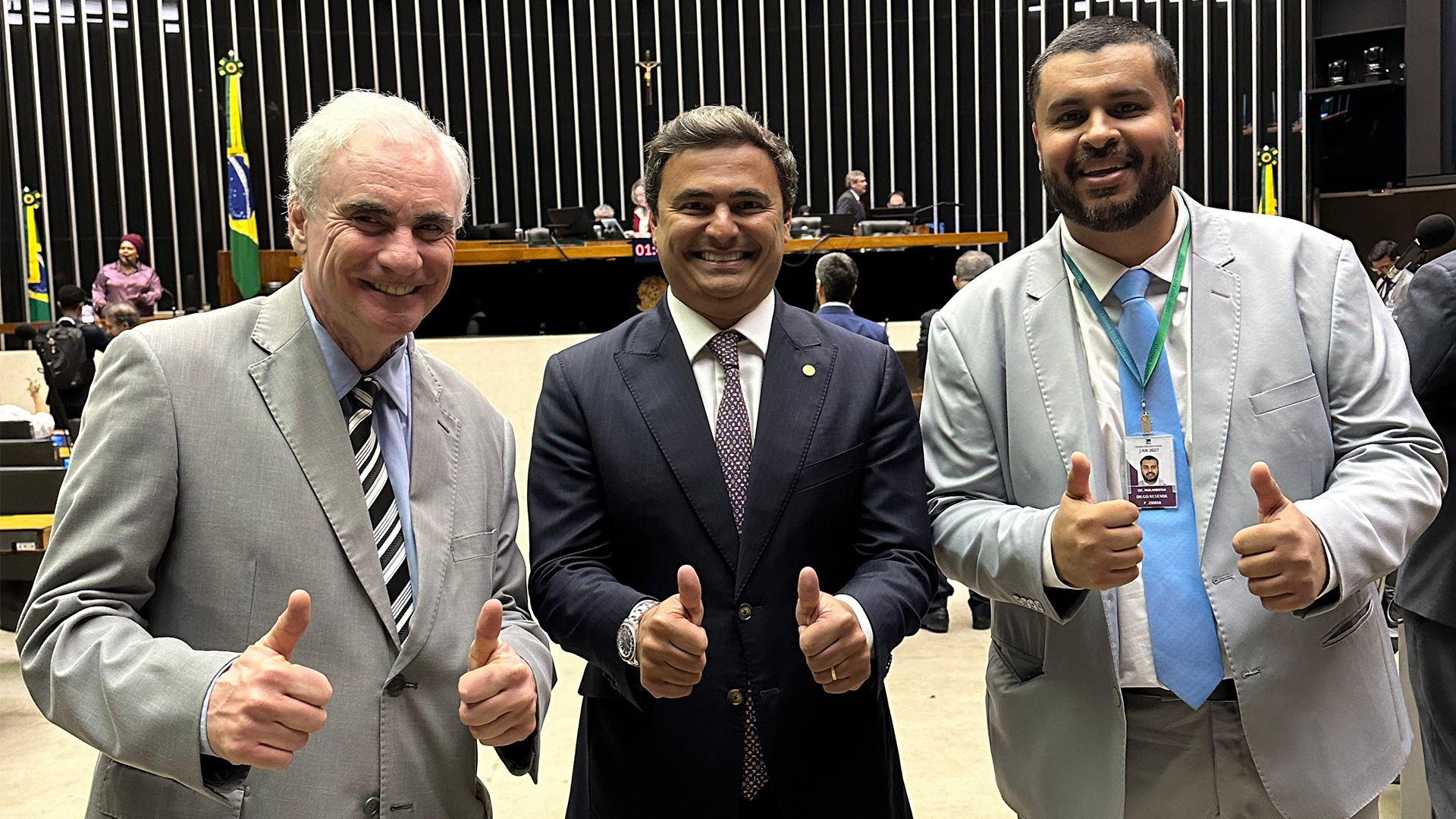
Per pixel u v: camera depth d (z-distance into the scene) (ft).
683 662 4.58
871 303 26.58
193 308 37.45
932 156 44.21
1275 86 41.93
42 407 26.45
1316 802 5.26
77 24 39.81
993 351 5.85
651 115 44.24
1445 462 5.38
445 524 4.74
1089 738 5.47
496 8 43.29
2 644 15.44
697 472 5.32
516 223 43.83
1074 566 4.82
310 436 4.49
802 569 5.29
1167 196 5.48
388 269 4.35
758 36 44.37
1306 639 5.32
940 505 5.77
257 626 4.33
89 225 40.37
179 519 4.36
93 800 4.41
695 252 5.41
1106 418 5.59
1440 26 32.71
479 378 17.44
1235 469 5.37
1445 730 7.27
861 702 5.35
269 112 41.29
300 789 4.29
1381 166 36.45
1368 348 5.44
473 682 4.16
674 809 5.22
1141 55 5.31
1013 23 43.27
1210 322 5.54
